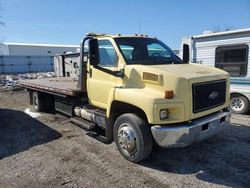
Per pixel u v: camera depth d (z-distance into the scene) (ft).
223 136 21.49
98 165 16.84
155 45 20.72
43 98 31.50
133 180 14.92
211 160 17.25
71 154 18.69
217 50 31.86
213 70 18.13
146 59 19.03
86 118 21.61
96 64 19.66
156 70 15.98
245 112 29.84
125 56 18.33
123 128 17.12
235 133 22.25
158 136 15.25
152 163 16.97
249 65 28.96
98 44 20.03
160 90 15.66
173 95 15.17
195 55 34.24
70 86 26.40
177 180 14.85
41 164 17.25
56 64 44.88
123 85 17.71
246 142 20.17
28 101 40.98
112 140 19.22
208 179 14.90
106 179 15.11
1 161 17.95
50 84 29.22
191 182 14.61
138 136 16.19
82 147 19.93
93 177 15.37
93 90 20.59
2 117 30.14
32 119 28.71
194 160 17.31
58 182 14.96
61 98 26.32
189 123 15.55
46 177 15.55
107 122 18.69
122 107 17.95
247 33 28.99
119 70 18.04
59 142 21.18
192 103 15.43
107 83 19.01
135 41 19.72
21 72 118.52
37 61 125.90
